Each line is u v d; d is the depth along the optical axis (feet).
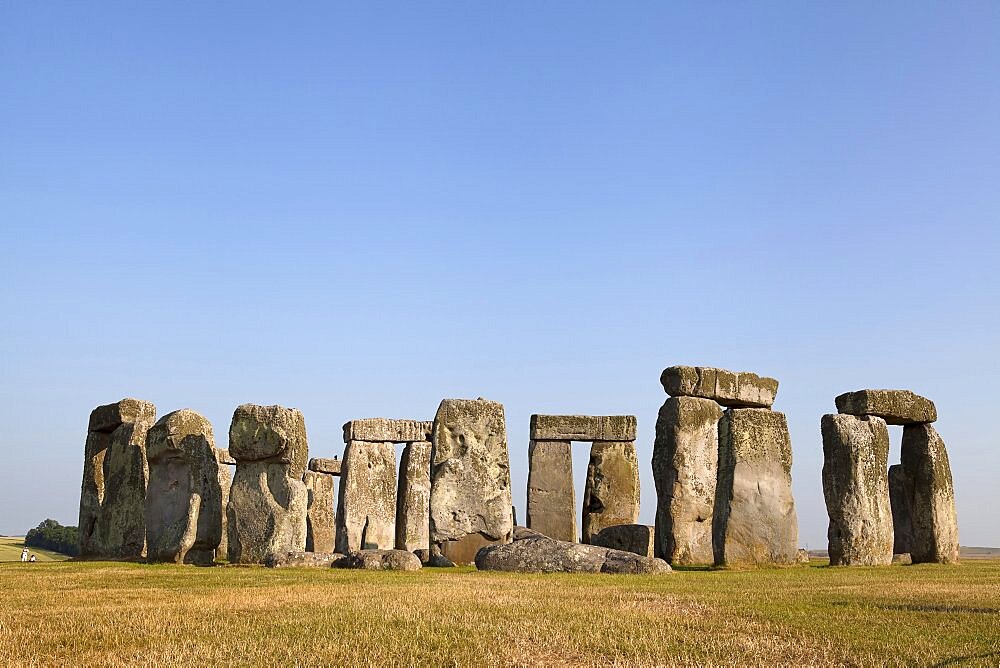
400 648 31.12
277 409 69.62
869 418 74.13
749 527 69.41
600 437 102.01
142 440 80.38
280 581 50.49
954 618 36.65
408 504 106.63
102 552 79.92
